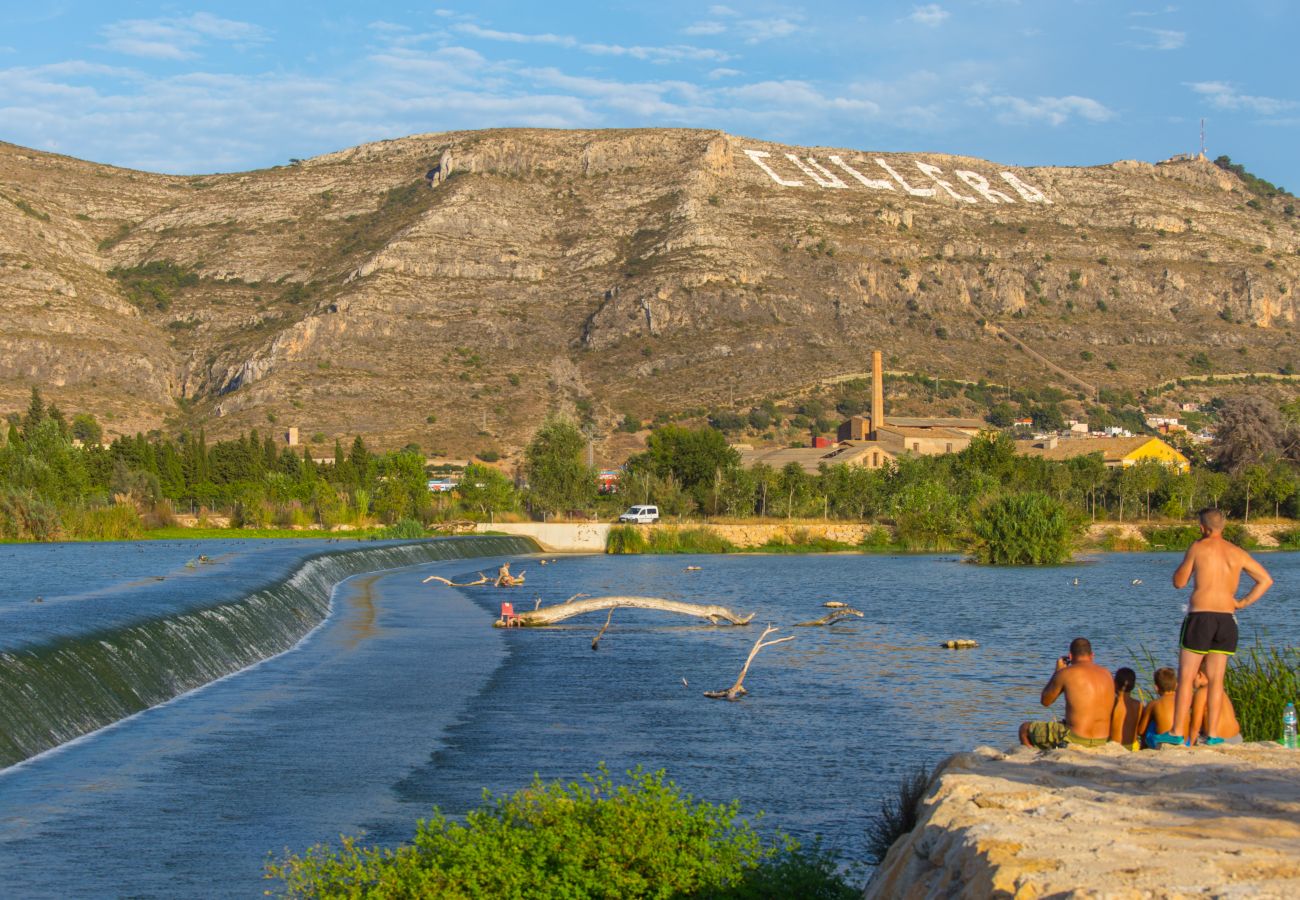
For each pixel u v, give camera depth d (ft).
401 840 67.10
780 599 231.71
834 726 102.32
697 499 470.80
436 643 154.81
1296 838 32.19
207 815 71.41
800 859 47.09
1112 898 27.48
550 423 481.05
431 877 42.91
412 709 107.14
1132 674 58.65
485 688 119.85
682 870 43.24
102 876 60.39
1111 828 33.45
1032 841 32.12
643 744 94.27
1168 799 37.22
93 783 78.02
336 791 77.66
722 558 367.25
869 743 95.55
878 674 132.87
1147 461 498.28
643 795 47.57
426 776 82.33
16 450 385.29
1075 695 56.18
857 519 464.24
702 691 119.96
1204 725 54.24
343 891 45.11
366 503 423.23
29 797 74.49
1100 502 485.15
